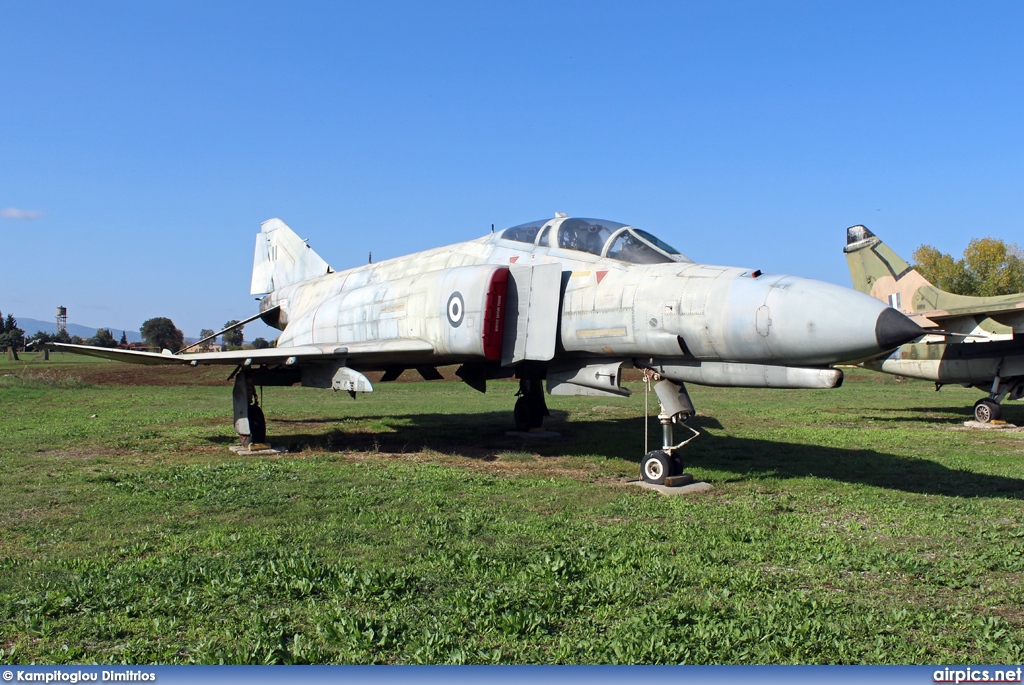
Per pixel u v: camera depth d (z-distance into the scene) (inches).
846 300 283.3
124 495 323.3
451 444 505.7
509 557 226.5
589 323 370.6
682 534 256.8
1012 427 634.2
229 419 668.1
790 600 191.2
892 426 634.8
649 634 168.9
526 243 434.0
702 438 531.5
